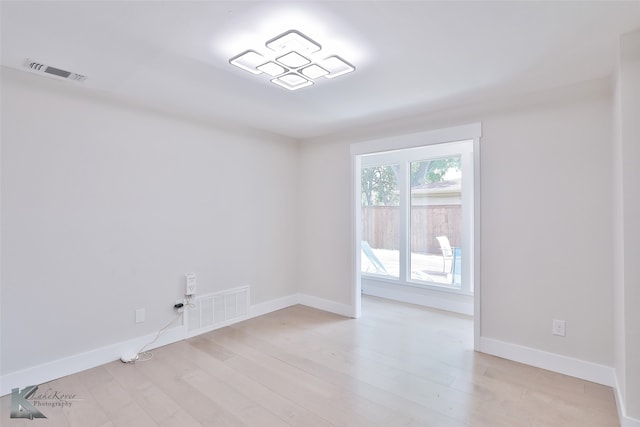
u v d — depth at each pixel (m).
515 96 2.88
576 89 2.60
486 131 3.04
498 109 2.97
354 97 2.93
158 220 3.21
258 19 1.74
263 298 4.21
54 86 2.57
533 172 2.79
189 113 3.40
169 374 2.65
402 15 1.70
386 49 2.07
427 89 2.74
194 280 3.46
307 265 4.58
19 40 1.96
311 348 3.16
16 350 2.41
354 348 3.16
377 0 1.57
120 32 1.87
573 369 2.61
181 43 2.00
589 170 2.55
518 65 2.30
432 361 2.88
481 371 2.70
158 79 2.54
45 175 2.54
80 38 1.94
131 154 3.02
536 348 2.78
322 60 2.17
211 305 3.64
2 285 2.35
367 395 2.36
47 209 2.55
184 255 3.41
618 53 1.97
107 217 2.87
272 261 4.33
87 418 2.09
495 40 1.96
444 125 3.31
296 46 1.97
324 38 1.93
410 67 2.33
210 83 2.61
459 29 1.84
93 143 2.78
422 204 4.75
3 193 2.35
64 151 2.63
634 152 1.91
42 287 2.52
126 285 2.98
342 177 4.18
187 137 3.44
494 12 1.67
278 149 4.40
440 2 1.59
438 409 2.19
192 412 2.16
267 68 2.26
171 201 3.30
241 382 2.54
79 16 1.70
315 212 4.48
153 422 2.06
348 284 4.13
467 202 4.29
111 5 1.60
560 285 2.67
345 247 4.16
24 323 2.44
